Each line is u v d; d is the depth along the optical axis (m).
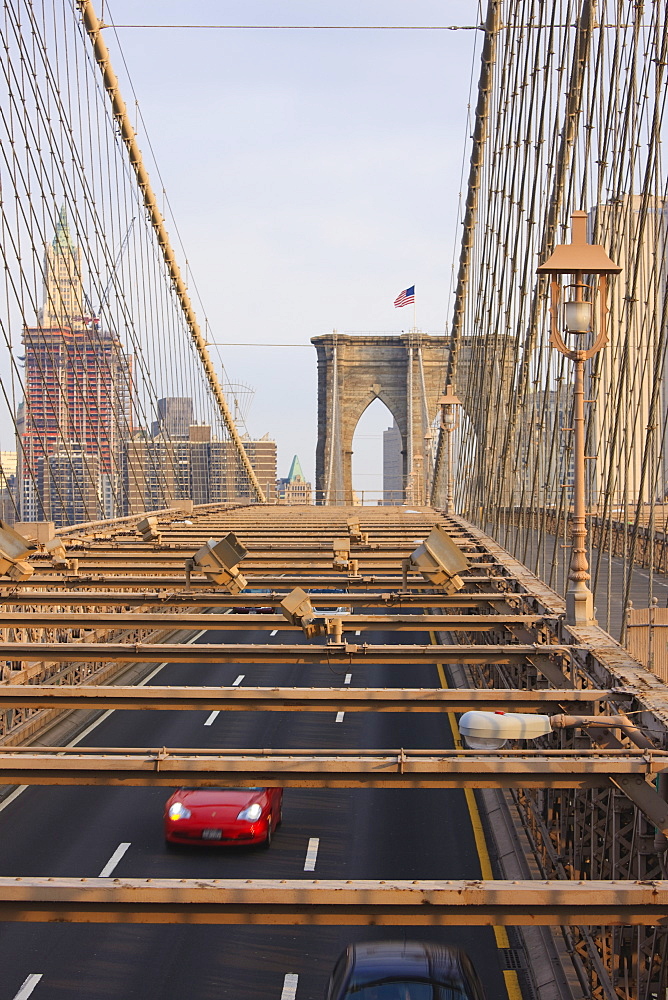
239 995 13.92
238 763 9.52
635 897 7.33
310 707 12.34
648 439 14.62
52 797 23.06
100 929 16.20
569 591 16.33
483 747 9.66
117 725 29.59
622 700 11.80
